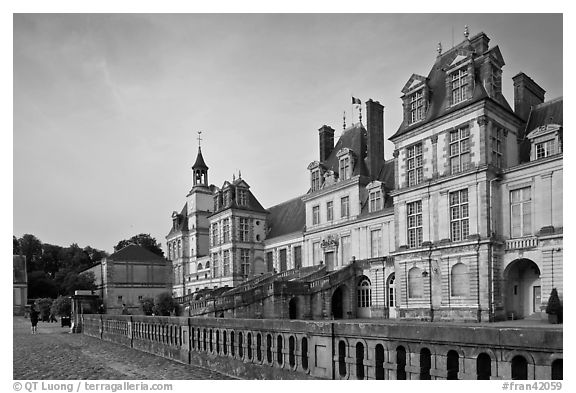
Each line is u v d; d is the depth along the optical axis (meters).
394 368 8.06
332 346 9.38
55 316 55.31
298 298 34.09
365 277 36.66
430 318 28.17
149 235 115.69
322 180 44.69
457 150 27.83
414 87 31.22
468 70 27.69
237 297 32.50
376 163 40.59
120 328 23.23
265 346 11.43
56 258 93.50
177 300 45.88
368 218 37.69
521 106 30.05
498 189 26.41
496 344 6.65
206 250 63.97
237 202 54.47
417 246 29.86
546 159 24.19
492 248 25.55
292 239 48.44
